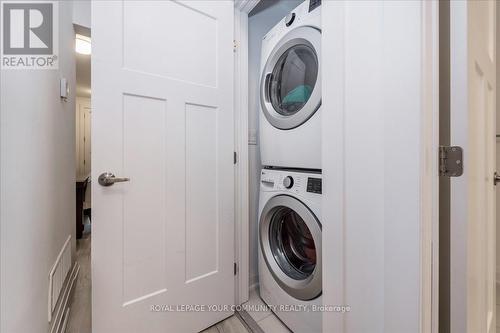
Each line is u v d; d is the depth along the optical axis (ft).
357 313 2.46
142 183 3.69
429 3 2.00
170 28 3.96
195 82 4.25
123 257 3.53
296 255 4.63
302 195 3.91
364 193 2.39
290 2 5.98
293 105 4.54
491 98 3.20
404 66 2.07
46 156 3.47
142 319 3.68
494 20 3.34
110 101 3.41
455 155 2.10
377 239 2.30
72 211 6.27
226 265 4.67
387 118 2.19
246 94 5.24
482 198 2.70
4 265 2.12
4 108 2.21
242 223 5.17
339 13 2.55
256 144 5.74
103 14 3.36
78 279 6.23
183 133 4.10
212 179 4.49
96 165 3.32
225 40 4.66
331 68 2.65
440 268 2.25
